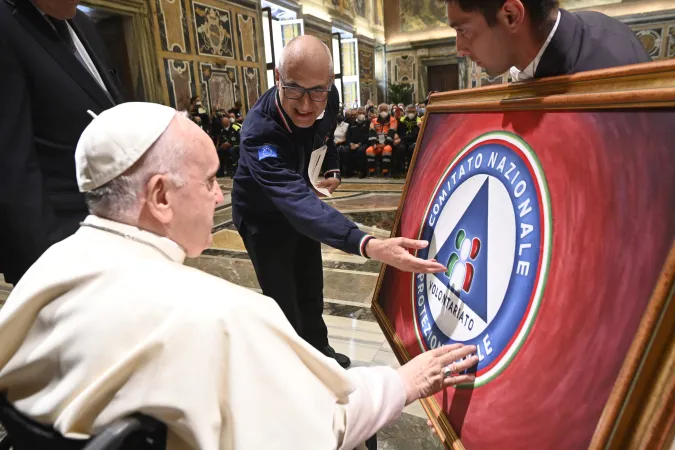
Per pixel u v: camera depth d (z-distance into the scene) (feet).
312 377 2.48
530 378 2.36
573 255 2.29
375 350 7.91
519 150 2.88
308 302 7.07
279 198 4.95
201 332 2.21
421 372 3.00
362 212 18.31
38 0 4.55
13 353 2.50
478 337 2.90
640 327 1.76
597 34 3.07
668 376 1.66
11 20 4.41
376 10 62.08
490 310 2.84
